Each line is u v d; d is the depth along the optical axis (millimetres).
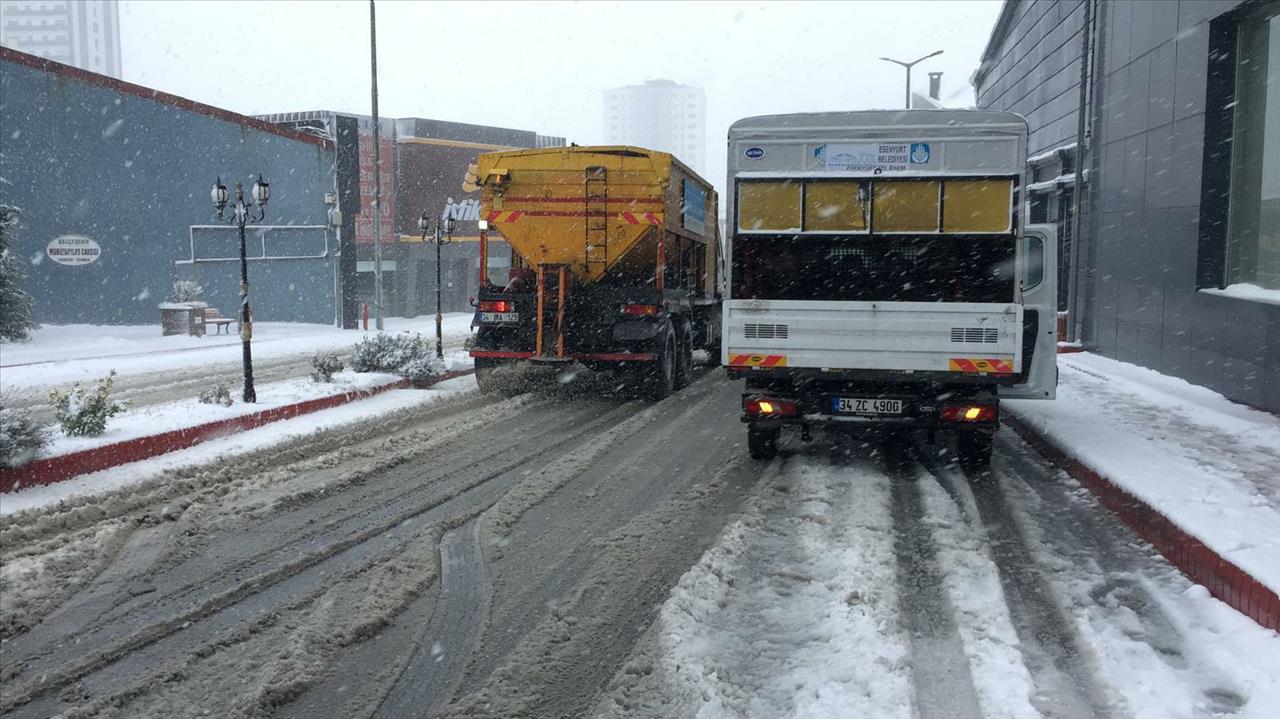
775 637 5297
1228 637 5301
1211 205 13781
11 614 5648
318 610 5734
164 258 28250
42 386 16125
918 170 8906
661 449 10664
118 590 6090
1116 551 6984
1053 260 9781
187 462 9445
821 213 9062
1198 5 13852
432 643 5332
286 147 30766
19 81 24953
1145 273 16234
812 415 9320
